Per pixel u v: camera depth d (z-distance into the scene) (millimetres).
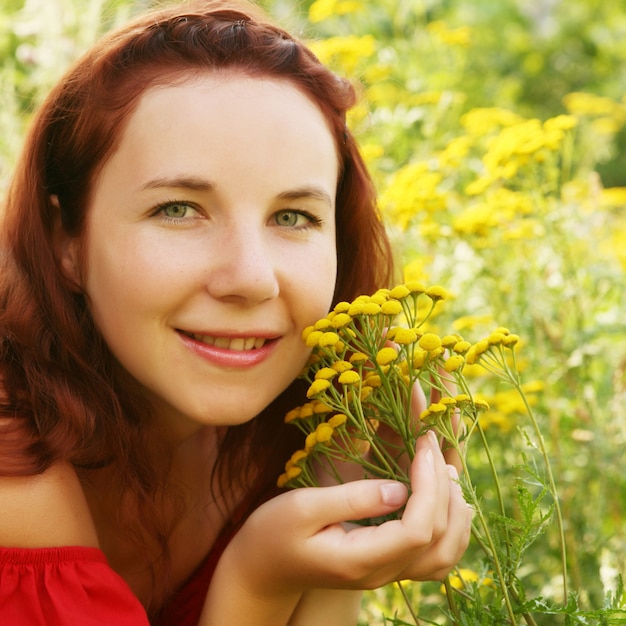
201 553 2078
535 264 2857
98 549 1625
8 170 3059
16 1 4289
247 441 2043
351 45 3369
